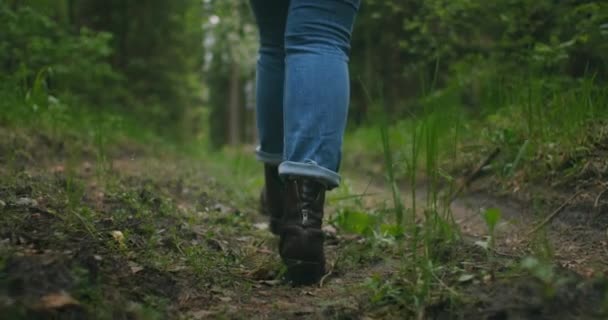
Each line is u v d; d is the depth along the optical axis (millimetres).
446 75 5660
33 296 1357
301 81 1920
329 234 2764
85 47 6945
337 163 1939
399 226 1974
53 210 2334
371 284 1722
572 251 2162
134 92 11250
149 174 4480
